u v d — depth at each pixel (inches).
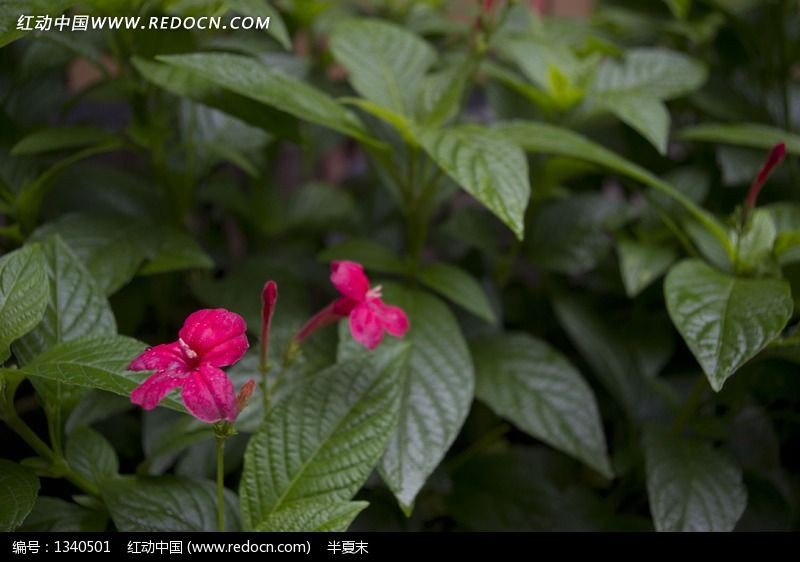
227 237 101.3
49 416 51.8
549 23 103.2
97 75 115.3
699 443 69.4
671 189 66.1
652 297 87.9
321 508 48.0
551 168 79.7
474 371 70.9
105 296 57.9
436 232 98.7
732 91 96.4
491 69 82.2
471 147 58.7
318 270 92.3
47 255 55.2
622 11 106.3
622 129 97.0
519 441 94.3
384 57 76.4
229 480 72.3
